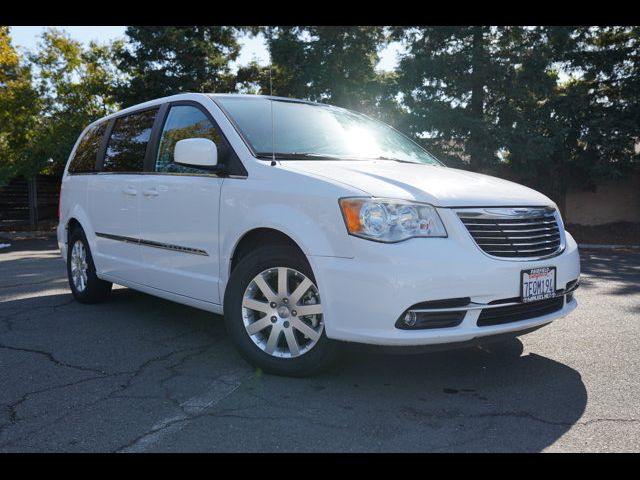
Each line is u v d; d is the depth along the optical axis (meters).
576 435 2.78
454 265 3.13
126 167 5.05
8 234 16.86
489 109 15.80
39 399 3.23
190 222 4.18
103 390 3.37
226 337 4.51
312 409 3.07
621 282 7.58
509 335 3.38
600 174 15.77
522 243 3.41
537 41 15.39
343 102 17.98
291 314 3.47
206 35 21.58
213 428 2.85
